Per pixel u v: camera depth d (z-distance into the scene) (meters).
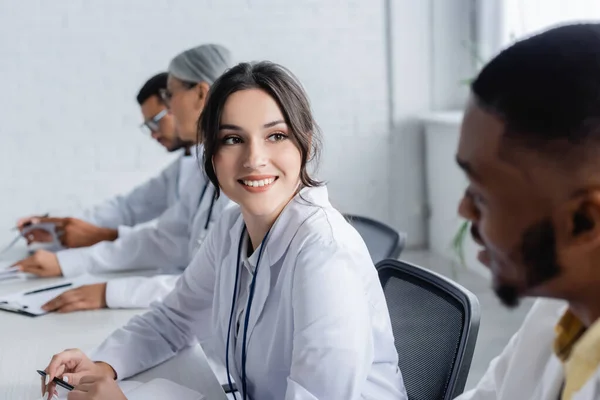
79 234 2.58
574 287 0.60
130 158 3.90
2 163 3.79
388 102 4.11
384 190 4.19
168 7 3.81
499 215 0.58
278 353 1.29
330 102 4.05
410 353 1.41
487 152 0.58
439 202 4.11
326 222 1.27
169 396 1.26
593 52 0.55
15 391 1.36
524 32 3.71
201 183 2.26
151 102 2.54
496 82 0.57
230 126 1.24
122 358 1.42
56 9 3.71
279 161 1.26
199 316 1.58
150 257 2.29
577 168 0.54
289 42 3.95
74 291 1.87
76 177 3.87
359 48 4.02
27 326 1.73
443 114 4.02
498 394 1.01
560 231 0.56
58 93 3.79
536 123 0.55
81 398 1.19
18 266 2.20
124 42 3.80
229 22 3.88
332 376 1.15
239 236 1.40
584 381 0.66
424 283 1.44
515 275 0.60
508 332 3.18
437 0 4.03
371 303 1.28
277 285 1.28
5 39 3.69
